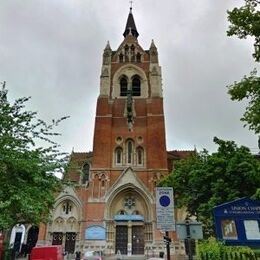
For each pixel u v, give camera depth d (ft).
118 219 147.23
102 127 166.91
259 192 58.75
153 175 153.79
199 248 56.18
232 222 45.62
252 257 39.58
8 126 59.57
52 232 147.43
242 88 40.09
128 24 222.28
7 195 54.65
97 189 151.43
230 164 95.35
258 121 38.68
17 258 127.75
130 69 191.72
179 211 140.36
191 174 105.91
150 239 141.90
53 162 64.59
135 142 165.27
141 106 176.14
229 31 41.65
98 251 125.18
